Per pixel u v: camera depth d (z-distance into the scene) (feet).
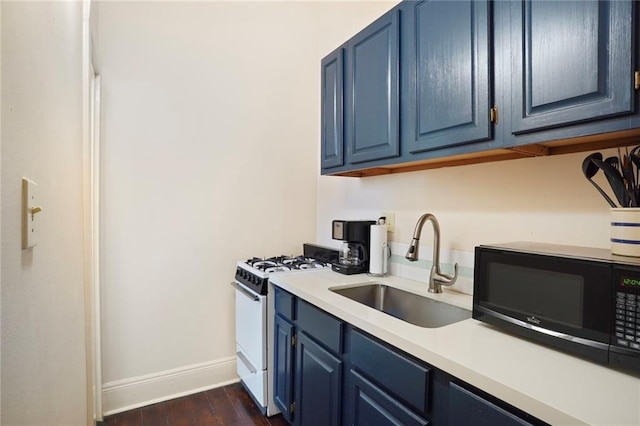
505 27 3.69
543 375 2.67
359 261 6.80
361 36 5.93
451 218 5.48
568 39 3.15
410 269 6.22
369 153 5.73
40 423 2.04
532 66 3.45
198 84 7.66
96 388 6.49
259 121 8.38
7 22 1.50
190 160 7.60
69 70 3.18
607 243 3.70
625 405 2.28
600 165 3.20
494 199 4.85
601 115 2.95
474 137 4.01
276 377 6.55
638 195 3.01
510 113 3.67
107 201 6.81
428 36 4.62
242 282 7.37
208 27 7.75
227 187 8.02
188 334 7.64
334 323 4.72
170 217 7.41
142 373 7.20
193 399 7.39
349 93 6.24
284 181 8.71
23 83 1.76
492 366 2.82
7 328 1.51
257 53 8.32
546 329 3.16
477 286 3.81
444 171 5.60
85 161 4.35
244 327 7.32
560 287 3.07
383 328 3.77
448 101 4.34
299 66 8.89
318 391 5.14
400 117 5.13
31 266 1.89
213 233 7.88
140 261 7.14
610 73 2.89
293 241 8.87
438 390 3.22
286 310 6.07
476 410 2.82
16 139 1.64
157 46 7.23
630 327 2.63
